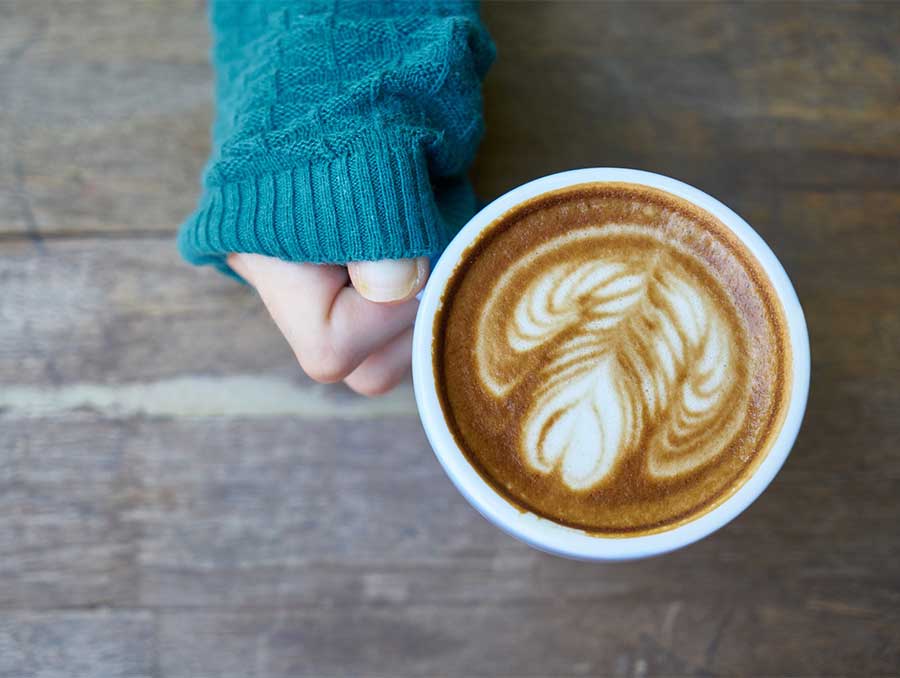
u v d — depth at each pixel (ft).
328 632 1.33
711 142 1.37
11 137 1.39
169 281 1.37
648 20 1.39
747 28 1.39
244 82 1.14
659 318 1.05
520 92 1.38
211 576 1.34
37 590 1.34
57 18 1.40
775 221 1.36
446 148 1.11
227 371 1.36
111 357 1.36
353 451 1.35
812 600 1.32
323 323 1.13
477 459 1.02
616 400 1.03
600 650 1.32
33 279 1.38
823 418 1.34
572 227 1.06
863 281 1.35
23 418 1.36
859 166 1.37
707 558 1.33
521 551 1.33
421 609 1.33
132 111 1.39
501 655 1.32
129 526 1.35
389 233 1.05
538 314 1.05
